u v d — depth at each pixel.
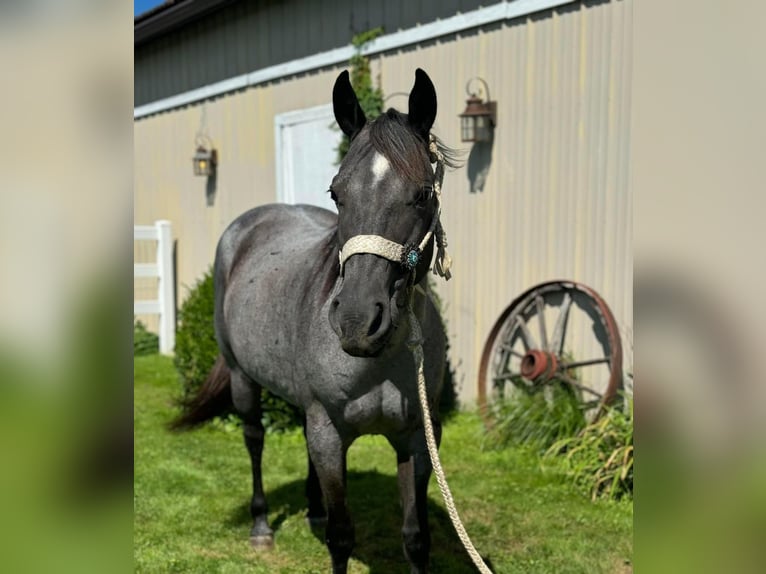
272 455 4.79
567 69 4.75
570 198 4.80
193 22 8.40
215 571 3.18
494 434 4.79
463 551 3.30
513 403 4.81
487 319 5.48
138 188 10.27
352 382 2.34
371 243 1.97
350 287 1.95
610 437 4.05
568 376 4.71
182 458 4.74
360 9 6.25
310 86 6.88
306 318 2.52
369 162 2.03
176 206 9.36
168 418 5.75
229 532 3.61
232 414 5.45
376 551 3.33
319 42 6.70
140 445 5.04
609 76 4.50
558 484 4.06
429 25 5.66
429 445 2.21
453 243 5.73
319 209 3.89
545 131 4.93
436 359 2.48
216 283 3.79
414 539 2.45
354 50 6.32
